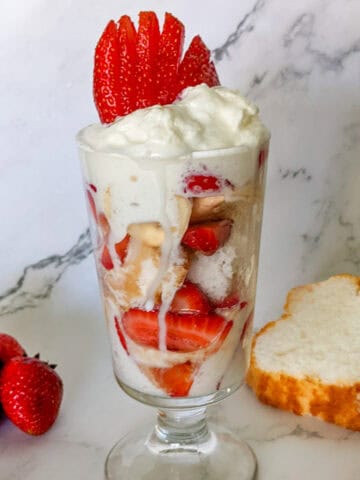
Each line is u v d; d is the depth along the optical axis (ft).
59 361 1.25
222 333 0.90
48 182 1.24
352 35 1.22
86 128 0.91
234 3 1.18
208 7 1.18
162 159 0.78
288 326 1.22
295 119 1.26
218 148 0.80
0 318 1.30
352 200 1.32
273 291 1.36
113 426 1.10
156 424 1.09
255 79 1.23
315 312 1.25
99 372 1.22
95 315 1.33
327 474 0.98
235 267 0.88
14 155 1.21
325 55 1.23
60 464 1.01
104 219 0.86
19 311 1.30
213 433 1.07
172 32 0.89
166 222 0.82
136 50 0.88
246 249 0.89
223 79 1.22
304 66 1.23
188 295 0.86
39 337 1.31
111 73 0.88
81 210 1.26
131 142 0.81
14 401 1.04
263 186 0.90
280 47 1.22
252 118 0.87
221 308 0.88
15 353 1.13
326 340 1.18
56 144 1.22
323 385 1.06
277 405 1.12
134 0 1.16
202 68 0.92
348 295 1.27
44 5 1.13
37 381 1.05
